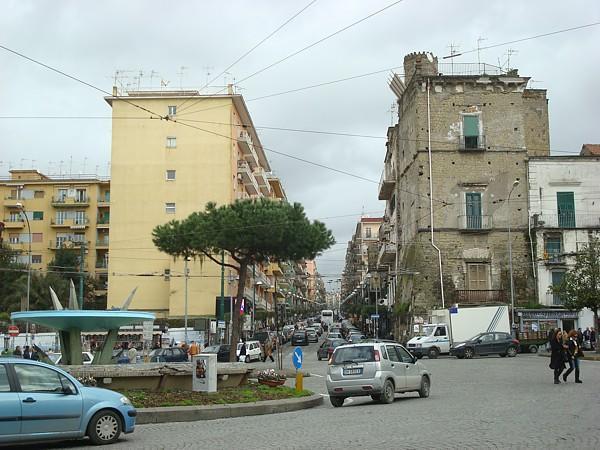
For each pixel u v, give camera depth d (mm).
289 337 88375
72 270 79375
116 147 67875
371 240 146250
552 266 54375
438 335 48000
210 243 39000
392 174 71062
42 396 11570
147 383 18297
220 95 67562
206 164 66938
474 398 18969
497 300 54094
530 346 51875
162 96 67750
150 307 66125
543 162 55750
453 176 55531
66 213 86500
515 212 55375
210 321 56031
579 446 10031
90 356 32938
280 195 105688
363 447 10391
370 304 104938
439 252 54594
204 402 17062
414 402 18891
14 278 71312
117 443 12164
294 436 12094
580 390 20078
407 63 61531
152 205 66875
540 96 61594
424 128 56094
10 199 86500
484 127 56031
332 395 19375
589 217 55062
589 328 52000
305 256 40750
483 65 56969
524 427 12258
